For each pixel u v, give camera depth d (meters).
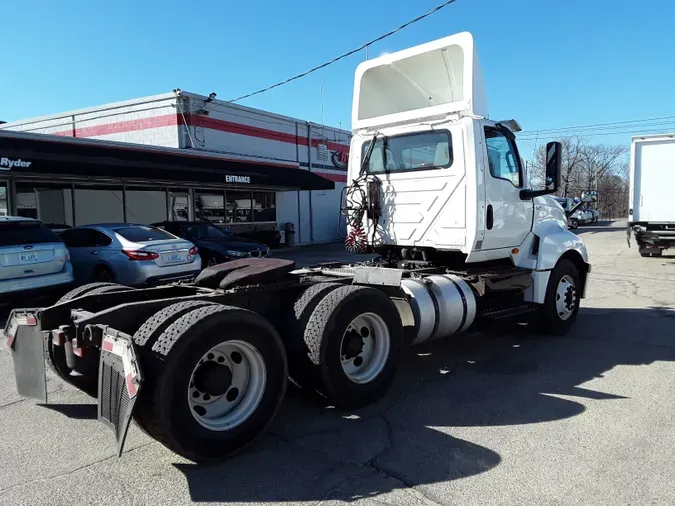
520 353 6.18
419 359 5.98
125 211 17.42
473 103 5.77
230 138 21.80
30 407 4.68
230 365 3.75
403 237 6.39
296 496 3.10
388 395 4.80
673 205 14.98
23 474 3.40
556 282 6.81
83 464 3.54
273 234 22.81
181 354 3.28
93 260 10.24
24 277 8.35
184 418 3.31
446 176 5.91
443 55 6.11
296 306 4.42
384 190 6.56
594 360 5.84
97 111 21.70
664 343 6.56
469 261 5.88
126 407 3.10
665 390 4.82
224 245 13.26
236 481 3.28
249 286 4.41
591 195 7.39
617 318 8.12
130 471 3.43
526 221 6.53
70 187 15.81
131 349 3.12
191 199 19.86
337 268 6.25
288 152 25.27
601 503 2.95
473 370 5.54
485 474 3.31
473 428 4.04
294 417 4.34
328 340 4.18
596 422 4.10
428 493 3.10
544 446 3.69
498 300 6.35
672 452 3.56
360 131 6.93
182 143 19.70
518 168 6.43
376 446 3.75
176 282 5.61
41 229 8.84
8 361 6.25
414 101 6.71
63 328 3.77
